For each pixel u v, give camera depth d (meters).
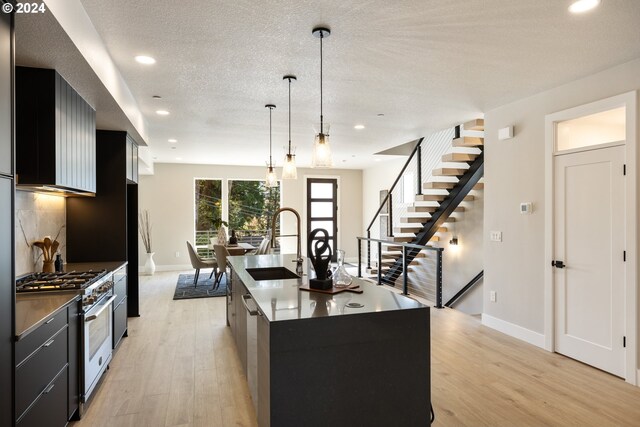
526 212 3.96
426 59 2.99
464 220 6.00
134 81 3.48
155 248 8.91
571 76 3.36
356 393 1.94
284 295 2.31
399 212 8.56
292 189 9.95
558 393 2.87
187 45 2.74
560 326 3.63
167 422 2.49
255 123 5.08
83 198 4.08
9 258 1.67
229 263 4.00
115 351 3.73
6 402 1.62
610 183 3.20
